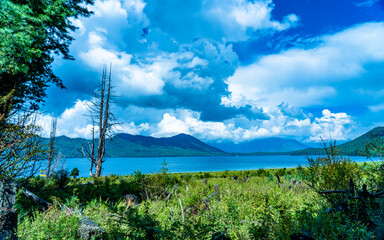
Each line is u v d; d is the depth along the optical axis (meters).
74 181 14.02
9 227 2.67
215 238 2.50
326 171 4.96
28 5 9.34
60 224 3.80
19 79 9.70
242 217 4.86
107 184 10.82
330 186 4.81
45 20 9.80
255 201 6.35
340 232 2.73
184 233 2.40
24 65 8.72
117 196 9.25
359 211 3.14
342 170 4.74
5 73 9.01
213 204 6.08
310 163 5.38
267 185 10.60
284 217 3.40
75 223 3.90
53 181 10.49
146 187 9.83
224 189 8.63
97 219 4.41
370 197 3.21
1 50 8.00
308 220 3.21
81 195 8.95
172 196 9.07
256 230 3.28
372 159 4.45
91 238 3.51
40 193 8.14
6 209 2.72
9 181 3.85
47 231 3.72
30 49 8.91
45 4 9.91
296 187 8.60
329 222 2.95
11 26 8.36
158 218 4.54
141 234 2.26
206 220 4.35
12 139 4.64
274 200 5.04
